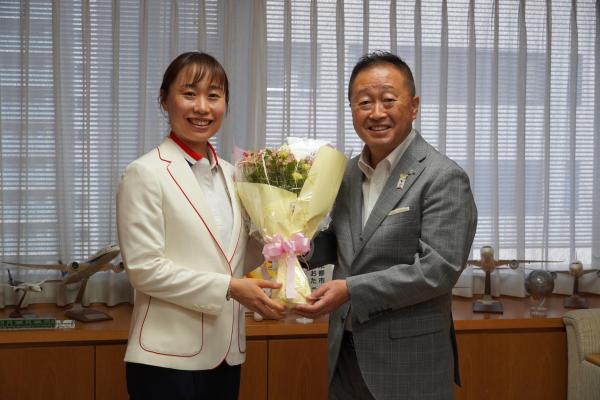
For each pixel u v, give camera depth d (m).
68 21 2.81
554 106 3.14
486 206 3.07
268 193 1.63
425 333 1.66
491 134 3.03
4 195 2.79
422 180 1.65
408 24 3.00
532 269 3.10
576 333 2.52
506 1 3.06
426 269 1.57
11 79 2.78
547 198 3.07
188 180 1.63
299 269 1.66
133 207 1.58
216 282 1.57
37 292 2.73
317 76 2.95
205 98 1.65
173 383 1.58
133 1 2.84
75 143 2.83
